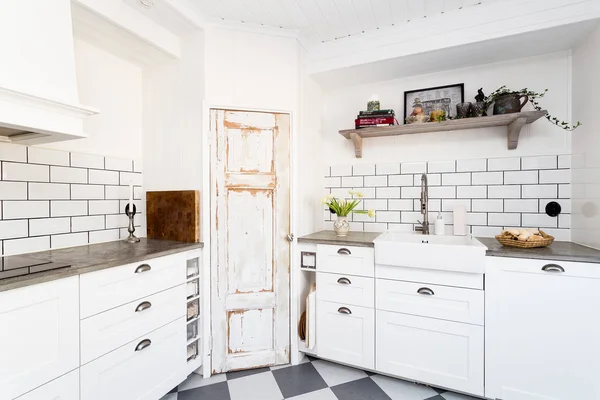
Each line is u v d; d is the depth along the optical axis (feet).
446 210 6.83
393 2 5.45
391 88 7.45
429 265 5.16
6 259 4.27
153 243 5.85
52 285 3.44
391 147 7.39
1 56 3.32
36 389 3.28
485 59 6.35
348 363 5.97
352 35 6.61
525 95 5.70
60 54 3.90
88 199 5.72
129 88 6.52
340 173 7.92
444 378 5.20
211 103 5.93
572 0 4.98
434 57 6.25
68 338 3.60
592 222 5.12
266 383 5.69
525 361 4.72
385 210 7.43
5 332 3.04
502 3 5.40
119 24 5.07
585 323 4.42
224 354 6.03
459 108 6.24
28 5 3.62
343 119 7.93
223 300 6.03
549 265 4.54
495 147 6.44
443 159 6.88
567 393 4.51
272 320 6.27
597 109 5.02
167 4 5.19
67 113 3.93
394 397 5.27
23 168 4.77
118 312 4.23
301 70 6.75
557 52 6.00
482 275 4.93
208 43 5.95
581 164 5.49
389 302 5.60
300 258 6.51
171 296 5.17
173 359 5.19
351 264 5.93
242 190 6.13
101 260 4.18
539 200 6.08
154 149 6.59
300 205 6.61
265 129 6.24
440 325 5.22
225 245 6.04
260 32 6.25
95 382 3.91
